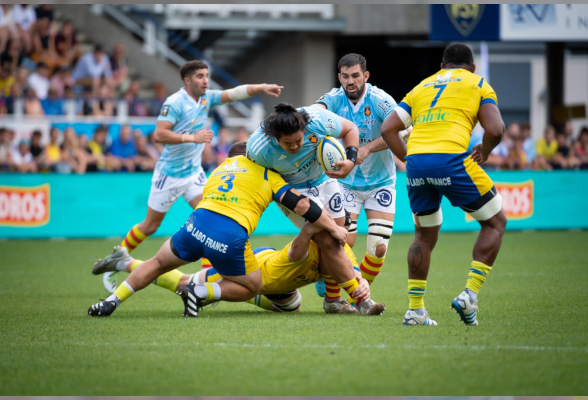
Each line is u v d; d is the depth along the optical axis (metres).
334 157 19.33
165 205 27.12
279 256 20.61
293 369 13.72
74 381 13.27
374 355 14.70
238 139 54.53
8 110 53.16
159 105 58.81
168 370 13.84
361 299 20.45
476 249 17.45
